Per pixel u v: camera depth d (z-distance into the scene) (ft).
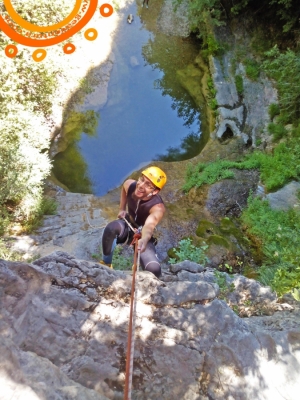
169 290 10.00
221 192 29.37
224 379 8.87
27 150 27.84
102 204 31.45
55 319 8.67
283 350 10.23
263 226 25.91
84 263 9.89
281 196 27.63
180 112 38.91
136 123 38.01
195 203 29.94
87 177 34.19
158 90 40.27
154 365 8.73
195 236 26.58
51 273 9.39
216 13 39.75
